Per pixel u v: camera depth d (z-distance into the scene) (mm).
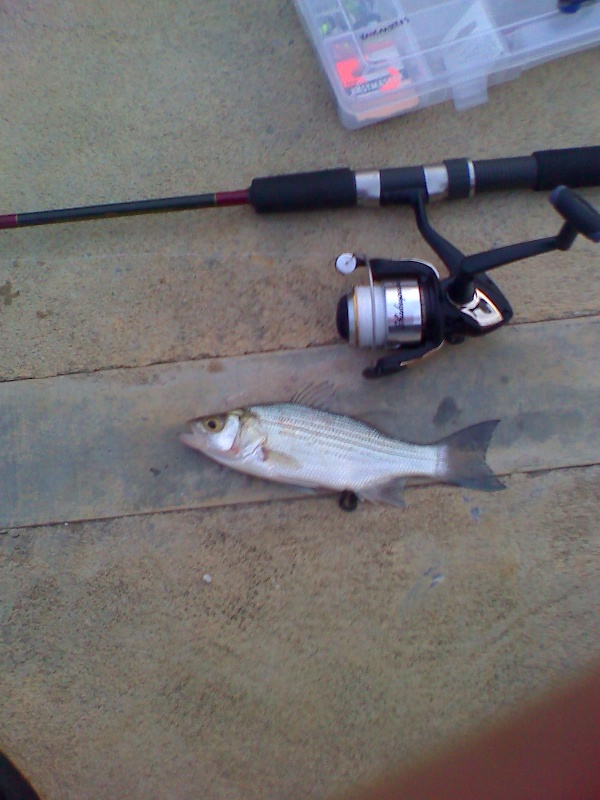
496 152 628
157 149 639
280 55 646
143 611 590
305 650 582
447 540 587
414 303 548
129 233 627
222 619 587
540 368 597
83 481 603
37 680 587
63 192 637
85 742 582
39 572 597
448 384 598
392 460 573
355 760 572
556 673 576
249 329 611
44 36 661
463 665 579
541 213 614
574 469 590
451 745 571
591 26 623
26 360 615
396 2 630
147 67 651
